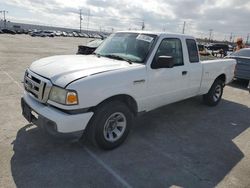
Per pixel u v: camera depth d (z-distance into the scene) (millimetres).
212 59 6234
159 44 4242
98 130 3496
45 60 4105
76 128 3230
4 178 2939
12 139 3879
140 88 3902
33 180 2945
